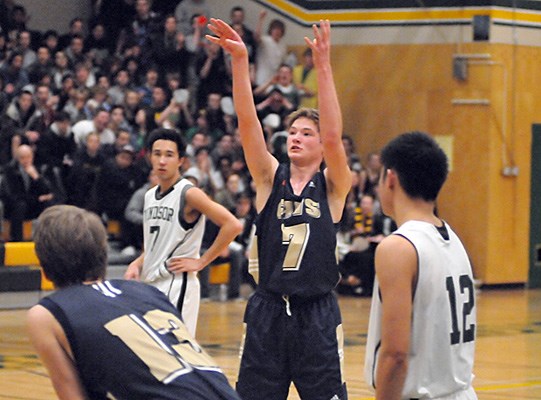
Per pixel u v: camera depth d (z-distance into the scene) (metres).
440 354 5.18
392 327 5.03
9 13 23.48
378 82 25.97
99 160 20.66
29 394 11.20
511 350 15.21
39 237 4.50
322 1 26.39
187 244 9.12
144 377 4.34
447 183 25.00
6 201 19.62
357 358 14.08
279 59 25.52
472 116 24.64
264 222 7.45
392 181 5.33
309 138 7.56
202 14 25.80
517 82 24.84
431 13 25.08
